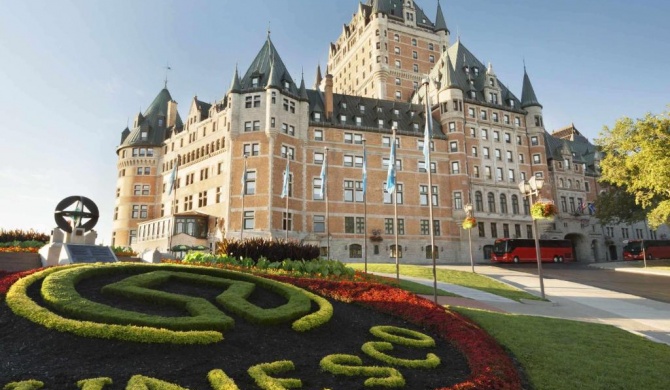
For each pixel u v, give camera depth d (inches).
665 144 1396.4
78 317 361.7
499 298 788.6
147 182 2628.0
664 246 2244.1
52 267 523.2
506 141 2539.4
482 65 2829.7
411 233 2143.2
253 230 1797.5
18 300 384.2
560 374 350.6
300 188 1985.7
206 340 341.4
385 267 1286.9
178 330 353.7
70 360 301.3
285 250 845.8
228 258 801.6
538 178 852.6
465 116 2431.1
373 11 3206.2
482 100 2556.6
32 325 350.3
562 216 2684.5
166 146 2625.5
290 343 376.8
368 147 2182.6
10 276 470.9
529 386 329.1
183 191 2320.4
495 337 445.7
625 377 345.4
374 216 2102.6
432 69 3095.5
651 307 727.1
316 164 2064.5
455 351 399.5
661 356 404.8
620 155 1694.1
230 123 1953.7
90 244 930.7
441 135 2341.3
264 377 291.1
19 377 273.0
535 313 644.1
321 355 357.7
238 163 1910.7
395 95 3065.9
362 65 3326.8
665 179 1350.9
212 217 2003.0
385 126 2306.8
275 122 1919.3
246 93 1995.6
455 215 2225.6
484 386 300.7
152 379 271.3
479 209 2322.8
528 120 2640.3
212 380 280.8
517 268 1592.0
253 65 2166.6
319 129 2121.1
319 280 614.5
